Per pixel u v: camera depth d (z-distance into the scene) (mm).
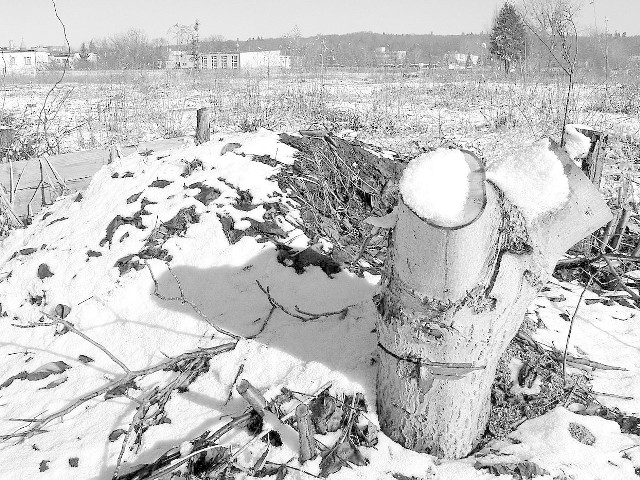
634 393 2820
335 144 4938
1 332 3701
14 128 8133
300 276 3500
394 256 2201
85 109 13117
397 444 2449
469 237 1973
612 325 3494
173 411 2773
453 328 2172
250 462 2426
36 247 4219
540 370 2852
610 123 8797
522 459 2371
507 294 2180
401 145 8430
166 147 6461
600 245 4379
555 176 2162
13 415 2992
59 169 5793
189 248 3758
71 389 3104
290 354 2893
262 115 10375
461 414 2340
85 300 3639
